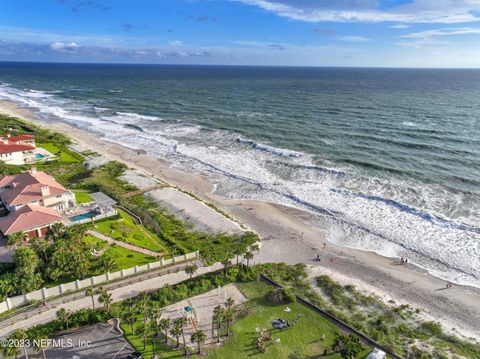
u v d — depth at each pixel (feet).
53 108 533.14
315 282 151.94
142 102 584.40
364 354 113.80
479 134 348.79
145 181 250.78
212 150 322.55
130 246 168.25
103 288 135.54
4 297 126.21
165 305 133.08
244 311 131.95
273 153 310.24
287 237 189.26
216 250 169.17
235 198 233.35
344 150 311.06
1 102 583.58
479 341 123.44
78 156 297.53
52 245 148.56
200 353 112.27
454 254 172.14
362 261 169.78
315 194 234.38
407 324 129.39
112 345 113.29
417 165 273.33
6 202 187.42
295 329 124.06
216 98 623.77
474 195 224.94
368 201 222.89
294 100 590.96
